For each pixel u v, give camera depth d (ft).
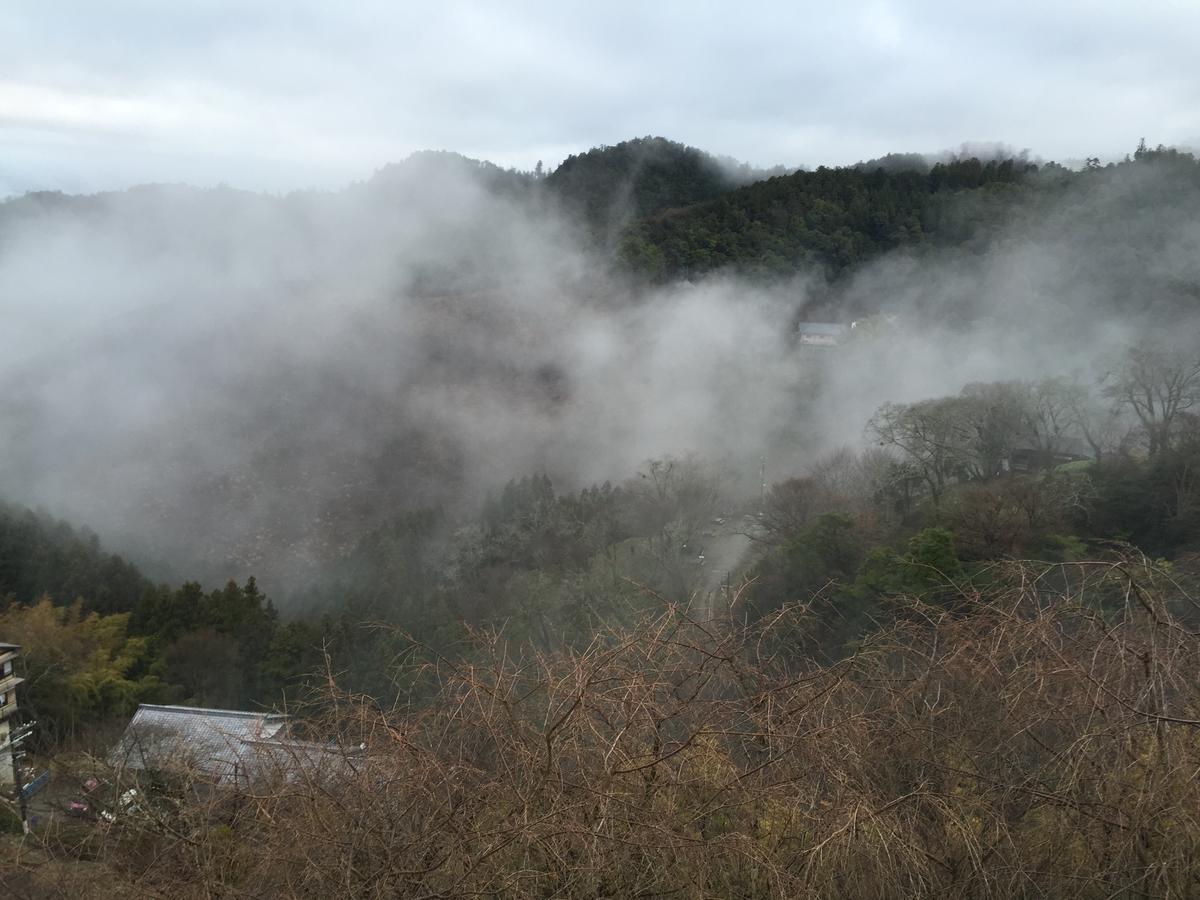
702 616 22.11
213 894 14.71
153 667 91.91
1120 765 15.53
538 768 15.60
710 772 16.52
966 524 79.56
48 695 80.23
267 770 16.51
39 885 15.38
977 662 18.37
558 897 13.99
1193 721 14.32
